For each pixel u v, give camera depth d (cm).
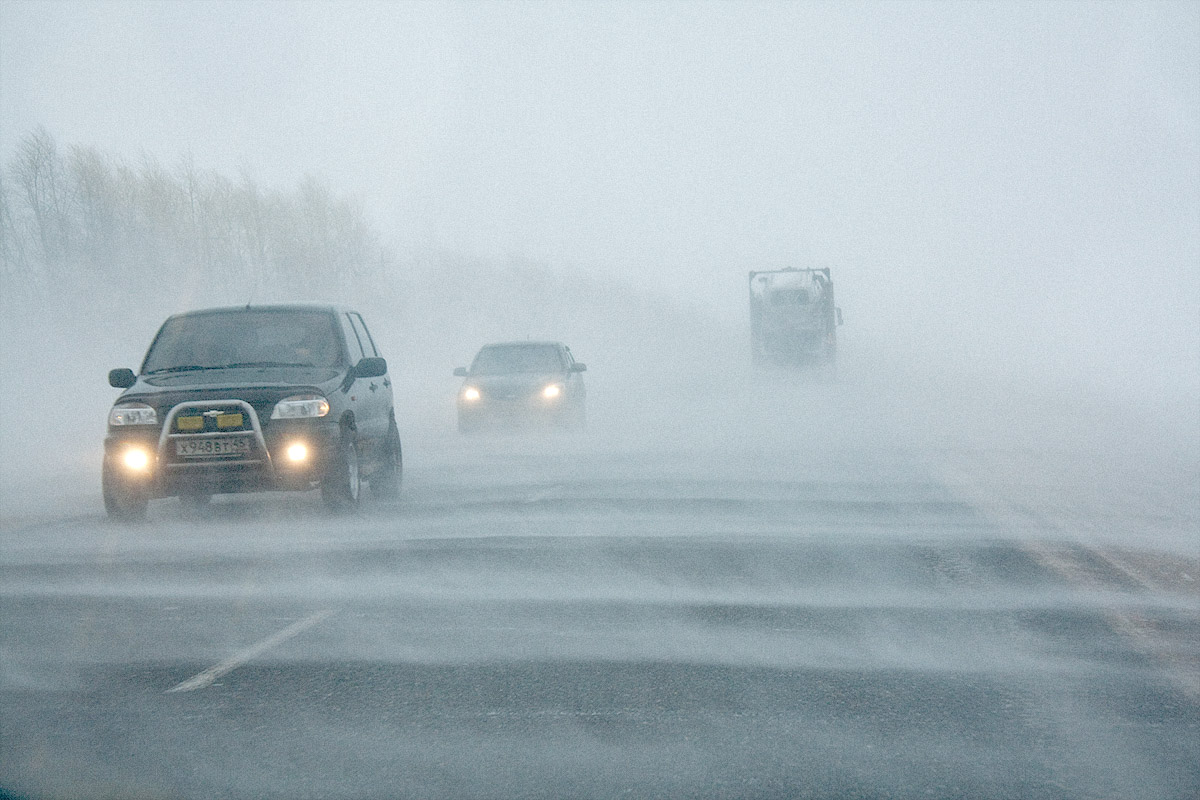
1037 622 968
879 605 1039
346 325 1766
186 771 641
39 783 626
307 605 1072
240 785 618
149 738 699
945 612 1008
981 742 671
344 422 1605
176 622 1013
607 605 1052
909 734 685
